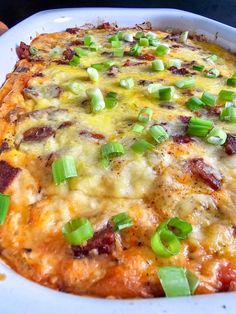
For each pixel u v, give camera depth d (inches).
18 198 4.6
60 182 4.7
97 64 7.4
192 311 3.2
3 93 6.8
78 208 4.5
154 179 4.8
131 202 4.6
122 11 10.1
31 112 6.0
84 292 3.9
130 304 3.3
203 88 6.8
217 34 9.2
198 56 8.3
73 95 6.4
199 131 5.4
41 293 3.4
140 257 4.1
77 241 4.1
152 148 5.1
